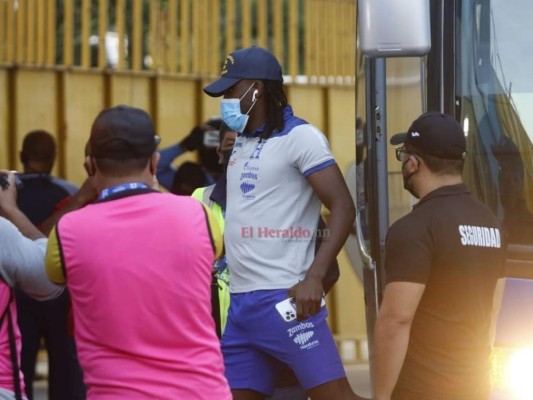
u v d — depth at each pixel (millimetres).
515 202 19688
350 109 40906
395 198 21203
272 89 19766
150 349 14258
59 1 38031
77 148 37688
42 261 15859
